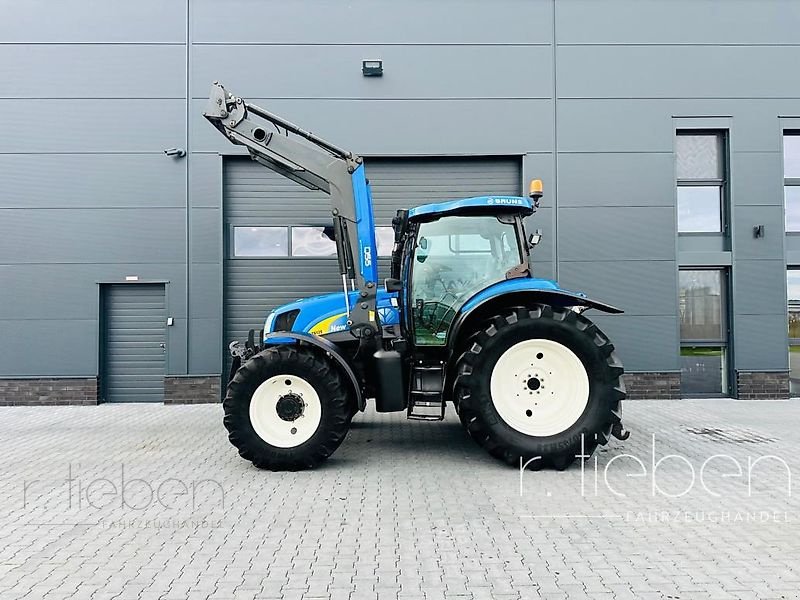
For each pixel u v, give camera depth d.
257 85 9.07
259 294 9.24
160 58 9.02
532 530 3.91
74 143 8.96
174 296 8.99
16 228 8.91
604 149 9.18
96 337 8.95
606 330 9.12
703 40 9.25
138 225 8.98
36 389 8.91
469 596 3.03
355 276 5.70
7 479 5.18
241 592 3.08
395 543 3.71
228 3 9.05
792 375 9.45
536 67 9.20
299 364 5.28
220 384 8.98
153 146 9.02
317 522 4.07
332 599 3.01
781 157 9.25
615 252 9.14
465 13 9.18
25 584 3.20
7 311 8.90
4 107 8.93
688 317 9.38
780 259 9.18
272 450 5.26
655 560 3.45
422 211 5.80
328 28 9.11
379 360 5.46
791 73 9.28
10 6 8.92
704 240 9.34
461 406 5.27
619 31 9.23
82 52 8.98
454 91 9.16
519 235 5.84
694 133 9.42
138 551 3.62
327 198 9.27
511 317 5.30
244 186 9.24
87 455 5.99
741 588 3.10
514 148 9.16
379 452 6.02
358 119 9.12
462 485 4.88
